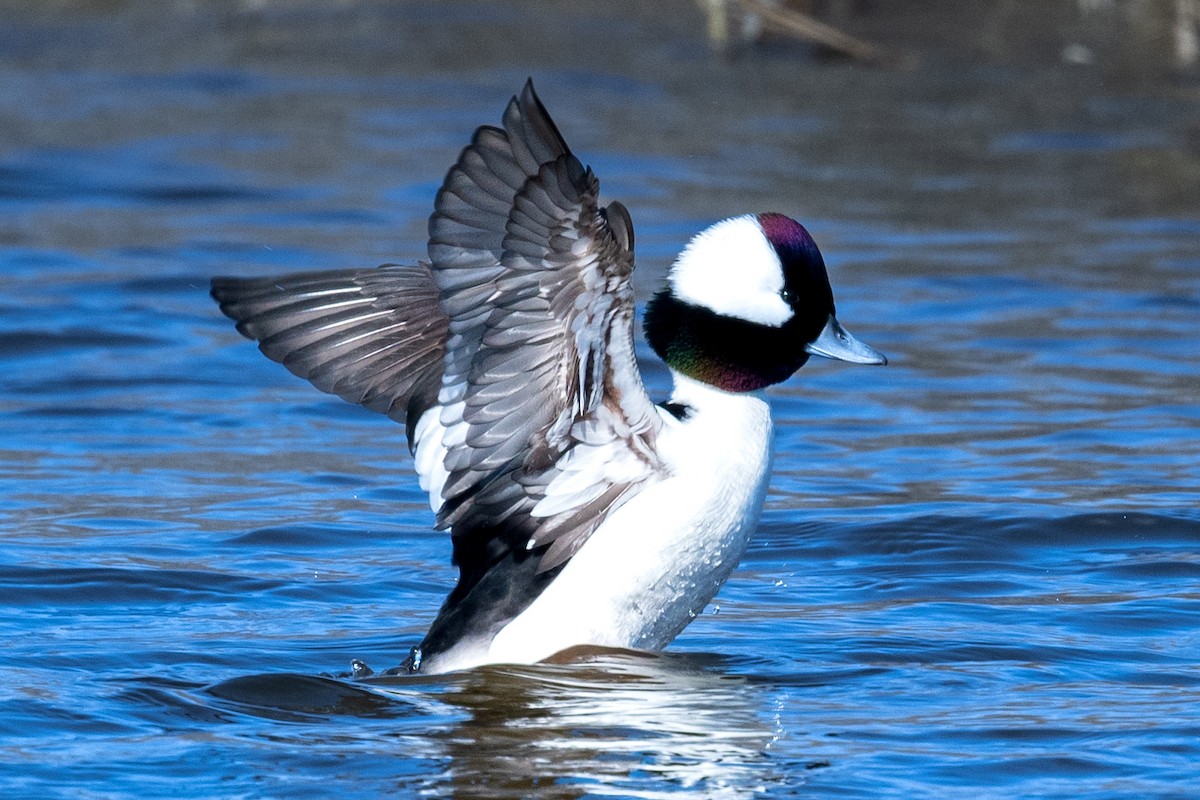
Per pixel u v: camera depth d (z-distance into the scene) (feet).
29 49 96.12
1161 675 28.66
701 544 28.35
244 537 36.86
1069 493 39.99
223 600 32.91
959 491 40.29
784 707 26.91
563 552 28.37
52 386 49.49
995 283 59.82
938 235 65.62
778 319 28.99
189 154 77.10
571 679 27.94
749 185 71.36
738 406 29.04
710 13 96.73
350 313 29.84
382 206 69.31
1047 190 71.87
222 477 41.63
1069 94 85.71
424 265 30.45
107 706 26.61
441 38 96.84
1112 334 54.70
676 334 29.27
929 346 53.57
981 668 29.07
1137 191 71.67
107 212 69.00
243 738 25.32
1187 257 63.10
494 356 25.66
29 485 40.57
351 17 101.71
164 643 30.01
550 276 24.94
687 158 75.36
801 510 38.93
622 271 24.94
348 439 45.47
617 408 27.30
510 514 28.45
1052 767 24.36
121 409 47.44
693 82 88.17
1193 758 24.72
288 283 29.78
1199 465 42.37
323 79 89.86
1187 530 37.42
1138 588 33.81
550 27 99.25
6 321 54.80
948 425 46.19
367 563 35.50
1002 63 90.38
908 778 23.99
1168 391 49.16
